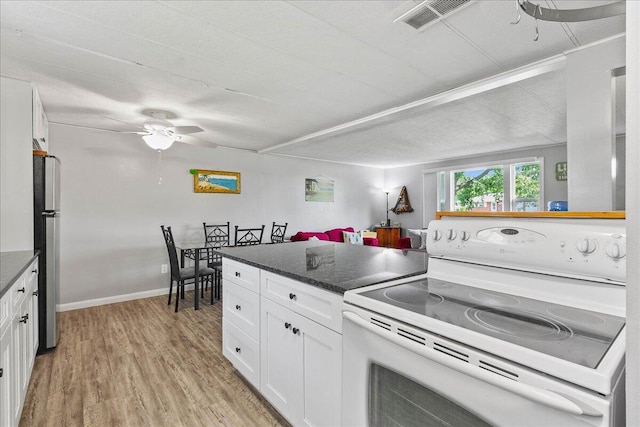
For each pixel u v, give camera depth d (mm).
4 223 2541
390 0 1672
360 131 4336
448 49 2176
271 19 1833
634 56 487
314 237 5816
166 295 4570
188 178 4875
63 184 3891
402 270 1733
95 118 3654
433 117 3721
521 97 3070
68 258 3914
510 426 777
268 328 1882
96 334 3119
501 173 6125
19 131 2594
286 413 1724
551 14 1043
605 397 647
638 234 486
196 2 1679
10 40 2027
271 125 4059
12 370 1602
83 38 2014
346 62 2363
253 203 5668
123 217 4301
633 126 490
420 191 7324
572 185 2055
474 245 1390
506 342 813
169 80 2652
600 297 1066
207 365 2498
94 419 1862
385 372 1119
